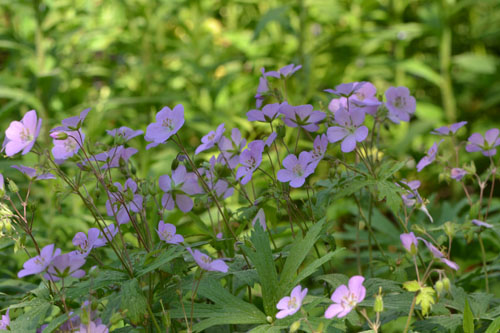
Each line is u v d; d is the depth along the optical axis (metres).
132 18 2.82
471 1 2.64
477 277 1.26
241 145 1.12
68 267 0.99
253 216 1.09
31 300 1.05
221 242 1.10
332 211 1.84
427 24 2.65
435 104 3.13
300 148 1.71
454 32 3.22
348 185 1.11
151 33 2.84
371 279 1.07
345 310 0.96
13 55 2.54
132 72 2.91
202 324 1.02
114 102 2.24
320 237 1.09
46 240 1.33
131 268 1.03
